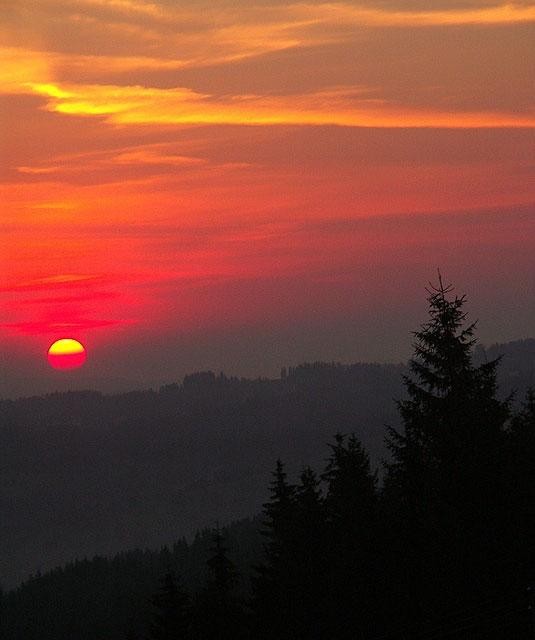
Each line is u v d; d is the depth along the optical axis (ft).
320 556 295.48
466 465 224.12
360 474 298.56
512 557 212.23
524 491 220.23
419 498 239.30
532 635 183.11
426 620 221.05
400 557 232.12
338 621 267.39
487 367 246.27
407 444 243.81
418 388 246.68
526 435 238.27
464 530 215.72
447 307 249.75
